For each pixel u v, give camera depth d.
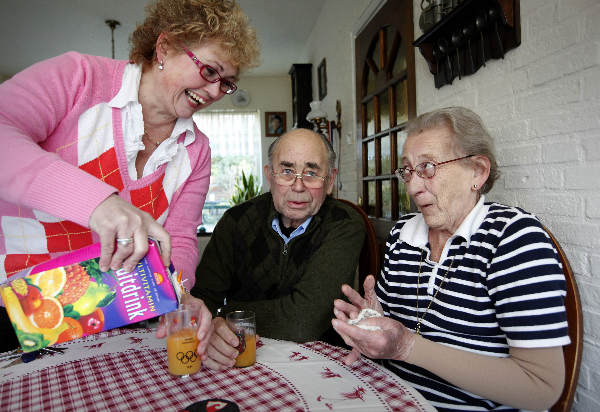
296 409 0.70
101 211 0.65
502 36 1.26
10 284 0.68
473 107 1.45
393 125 2.22
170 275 0.77
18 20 4.20
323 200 1.43
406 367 0.99
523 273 0.83
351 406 0.70
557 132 1.08
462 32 1.38
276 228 1.46
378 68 2.50
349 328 0.78
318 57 4.36
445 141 0.97
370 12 2.52
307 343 1.03
